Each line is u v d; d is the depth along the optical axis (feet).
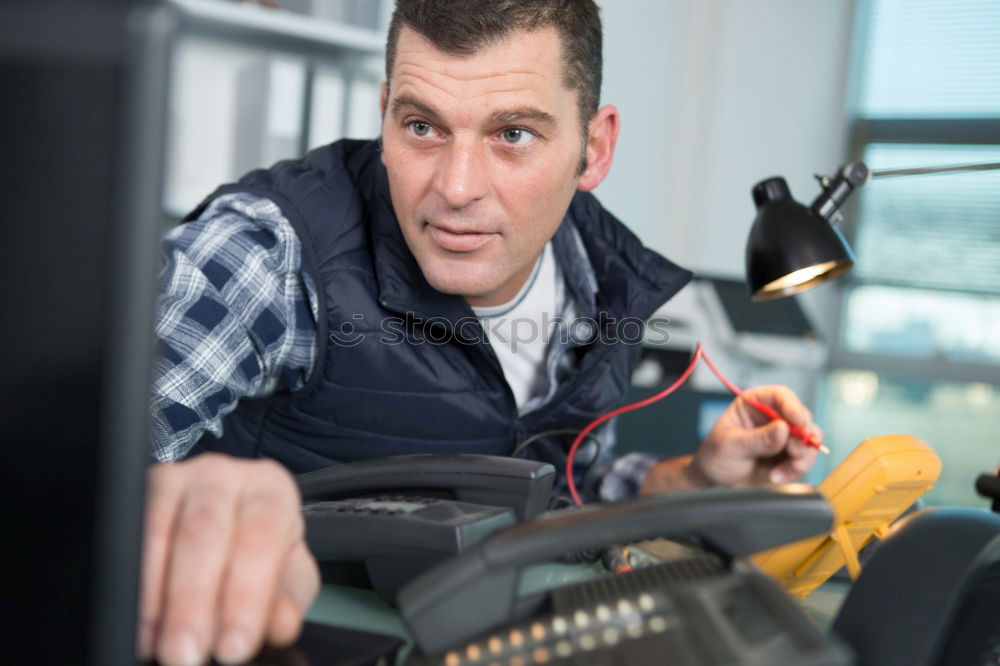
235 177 9.27
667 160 14.03
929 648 1.35
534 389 3.88
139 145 0.75
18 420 0.80
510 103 2.68
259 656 1.28
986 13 13.99
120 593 0.80
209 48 9.21
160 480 1.20
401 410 3.48
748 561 1.26
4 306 0.79
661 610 1.12
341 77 9.21
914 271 14.30
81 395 0.79
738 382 9.23
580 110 2.92
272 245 3.25
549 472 2.11
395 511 1.90
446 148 2.77
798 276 3.38
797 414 3.08
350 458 3.58
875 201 14.62
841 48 14.66
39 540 0.80
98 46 0.74
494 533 1.24
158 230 0.78
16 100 0.76
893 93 14.48
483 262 2.90
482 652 1.11
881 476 2.11
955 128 13.99
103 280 0.77
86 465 0.79
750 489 1.35
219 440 3.62
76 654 0.80
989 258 13.82
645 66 13.43
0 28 0.76
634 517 1.25
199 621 1.08
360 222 3.44
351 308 3.35
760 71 14.05
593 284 3.84
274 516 1.20
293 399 3.46
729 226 14.10
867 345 14.67
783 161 14.35
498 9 2.62
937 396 14.10
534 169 2.81
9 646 0.81
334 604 1.94
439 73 2.66
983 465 12.91
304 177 3.48
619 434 7.90
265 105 8.77
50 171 0.77
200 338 2.90
